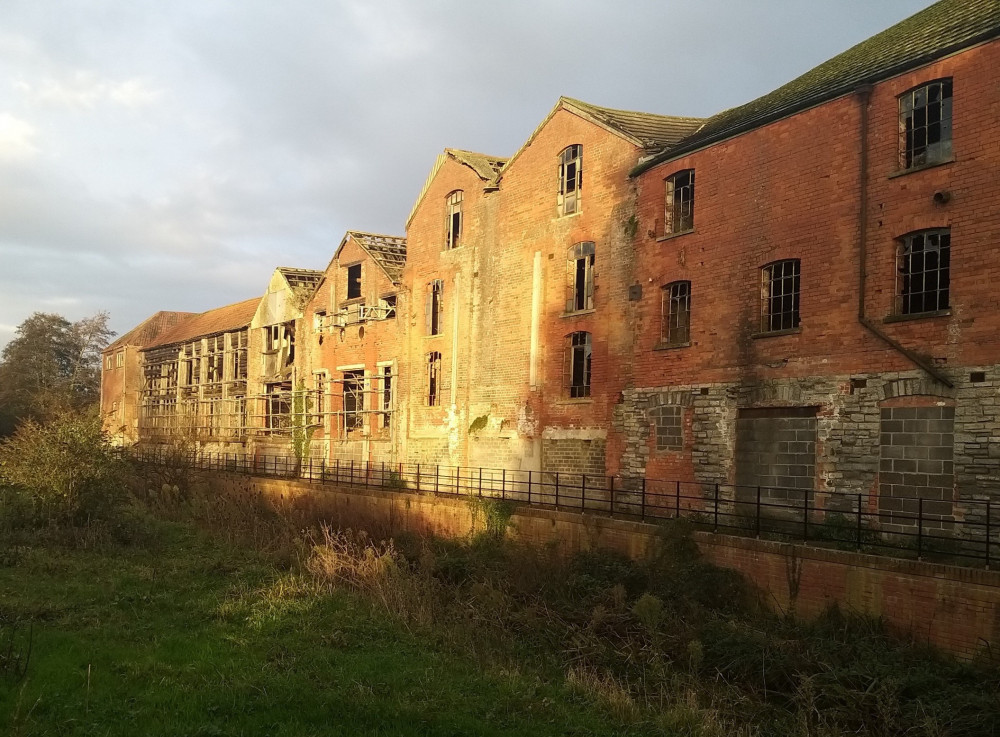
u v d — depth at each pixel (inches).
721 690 396.8
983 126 510.6
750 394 655.8
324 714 298.7
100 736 270.5
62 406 1207.6
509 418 949.2
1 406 2325.3
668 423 735.7
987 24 518.9
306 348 1411.2
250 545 757.3
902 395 544.1
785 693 389.4
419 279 1139.3
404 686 347.9
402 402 1139.3
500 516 760.3
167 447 1631.4
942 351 521.3
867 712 358.6
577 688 373.7
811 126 622.5
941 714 348.5
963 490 502.0
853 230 586.2
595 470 818.8
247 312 1699.1
